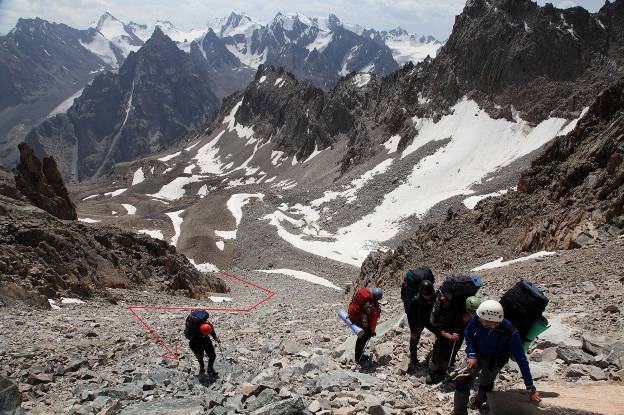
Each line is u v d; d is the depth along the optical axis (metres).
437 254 44.31
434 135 143.00
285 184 184.50
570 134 47.00
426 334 14.77
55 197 50.66
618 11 140.25
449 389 11.04
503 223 43.00
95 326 21.50
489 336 9.03
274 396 10.48
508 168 116.94
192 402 11.26
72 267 32.25
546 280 22.38
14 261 28.28
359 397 10.30
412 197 118.94
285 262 87.62
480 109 140.38
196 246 103.69
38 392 13.14
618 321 13.26
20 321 20.48
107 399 11.84
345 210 121.38
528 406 8.65
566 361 11.16
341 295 54.28
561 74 132.75
